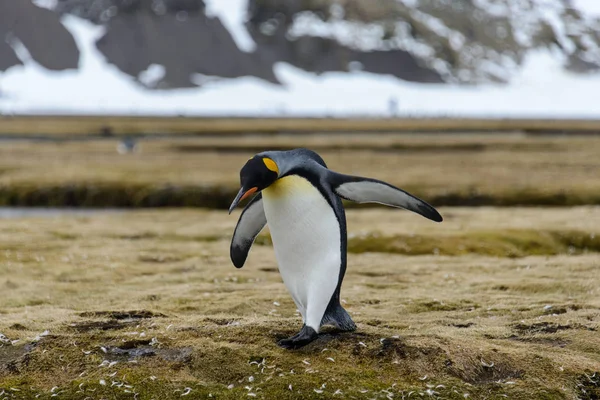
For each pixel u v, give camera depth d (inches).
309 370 456.1
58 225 1207.6
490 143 3873.0
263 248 1005.8
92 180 1957.4
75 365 477.1
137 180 1943.9
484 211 1396.4
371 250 995.3
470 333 519.2
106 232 1119.6
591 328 522.0
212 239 1087.6
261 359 474.6
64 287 725.3
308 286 464.8
